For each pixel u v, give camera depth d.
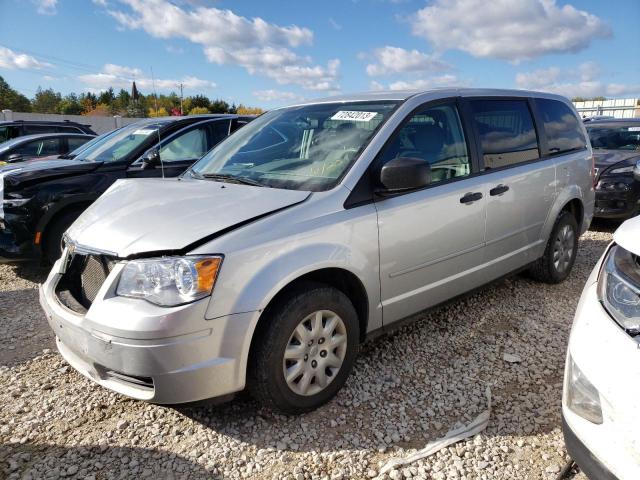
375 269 2.96
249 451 2.51
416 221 3.15
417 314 3.38
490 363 3.34
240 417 2.78
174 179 3.51
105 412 2.86
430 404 2.89
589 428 1.88
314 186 2.93
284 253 2.54
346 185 2.89
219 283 2.34
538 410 2.80
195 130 6.29
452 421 2.73
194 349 2.32
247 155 3.55
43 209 5.14
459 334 3.77
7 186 5.10
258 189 2.95
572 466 2.33
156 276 2.33
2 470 2.39
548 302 4.37
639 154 7.32
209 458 2.46
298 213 2.68
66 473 2.37
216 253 2.36
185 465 2.41
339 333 2.85
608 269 2.08
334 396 2.92
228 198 2.82
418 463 2.39
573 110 5.00
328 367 2.85
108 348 2.35
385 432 2.64
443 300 3.55
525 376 3.17
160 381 2.31
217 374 2.39
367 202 2.94
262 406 2.74
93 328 2.39
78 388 3.13
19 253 5.15
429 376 3.18
